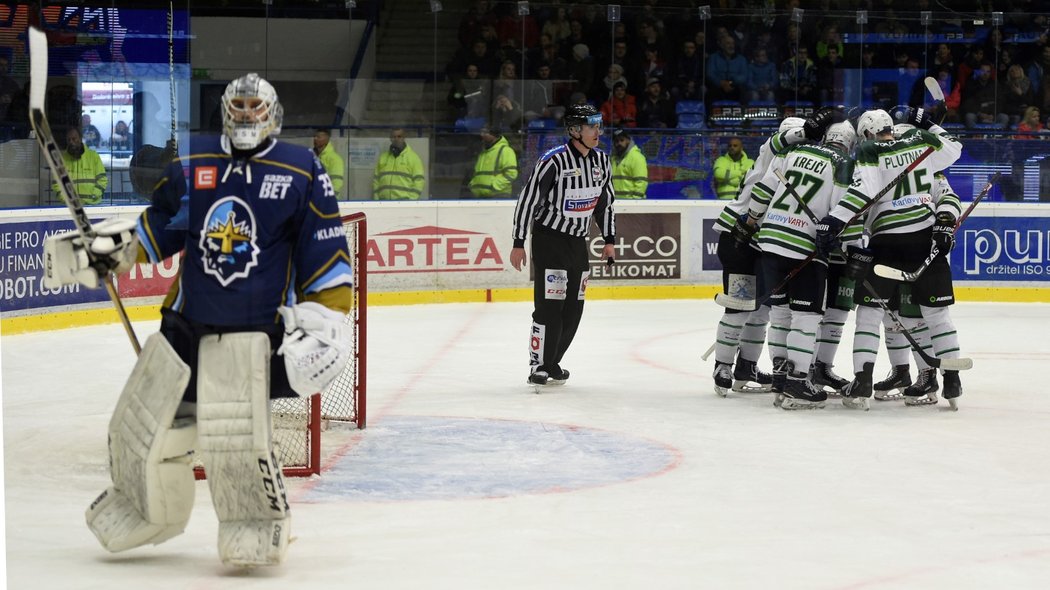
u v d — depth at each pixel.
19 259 14.92
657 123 20.11
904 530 6.67
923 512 7.08
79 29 16.00
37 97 5.27
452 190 19.05
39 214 15.24
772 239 10.23
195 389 5.68
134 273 16.34
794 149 10.25
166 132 16.41
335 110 18.91
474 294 18.95
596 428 9.62
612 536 6.48
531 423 9.81
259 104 5.53
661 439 9.22
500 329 15.85
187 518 5.76
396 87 19.09
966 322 16.75
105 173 16.28
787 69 20.41
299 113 18.86
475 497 7.39
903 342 10.73
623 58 19.92
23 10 15.77
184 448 5.66
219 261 5.60
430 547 6.23
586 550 6.20
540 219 11.20
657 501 7.30
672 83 20.11
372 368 12.67
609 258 11.73
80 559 5.96
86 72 16.06
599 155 11.31
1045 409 10.56
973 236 19.44
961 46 20.36
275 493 5.52
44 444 8.83
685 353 13.91
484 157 19.00
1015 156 19.58
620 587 5.55
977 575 5.84
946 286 10.37
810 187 10.11
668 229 19.48
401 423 9.77
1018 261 19.47
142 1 16.14
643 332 15.65
